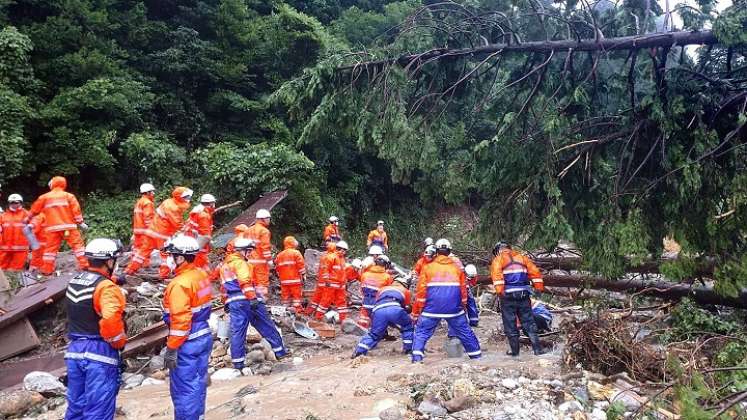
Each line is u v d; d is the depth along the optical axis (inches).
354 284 510.9
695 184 222.1
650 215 253.0
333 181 762.8
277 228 570.9
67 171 512.7
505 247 261.6
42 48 552.7
